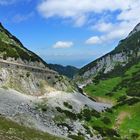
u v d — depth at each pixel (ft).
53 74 465.88
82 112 385.09
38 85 402.31
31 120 265.54
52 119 307.17
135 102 456.86
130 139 336.70
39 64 481.87
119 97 643.04
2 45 429.38
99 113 414.41
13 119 238.07
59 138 234.79
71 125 316.81
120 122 392.68
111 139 322.75
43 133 225.15
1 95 301.63
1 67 358.43
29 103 319.68
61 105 370.94
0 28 540.11
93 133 326.03
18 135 173.37
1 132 164.25
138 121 390.21
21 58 442.50
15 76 370.53
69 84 495.41
